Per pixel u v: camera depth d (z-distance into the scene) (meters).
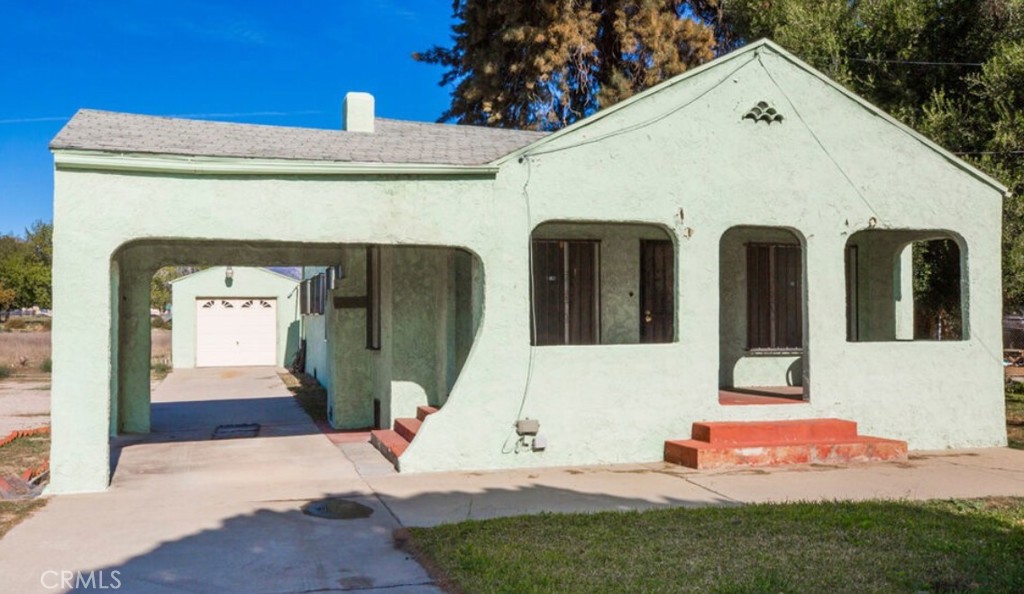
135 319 12.41
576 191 9.47
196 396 18.20
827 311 10.41
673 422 9.75
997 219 11.27
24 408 15.84
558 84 22.80
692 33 22.88
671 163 9.84
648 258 11.59
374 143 9.98
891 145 10.80
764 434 9.65
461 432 9.01
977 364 11.04
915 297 18.02
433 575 5.40
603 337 11.26
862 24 19.03
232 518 6.85
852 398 10.44
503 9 22.59
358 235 8.73
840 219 10.52
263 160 8.40
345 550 5.95
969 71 17.16
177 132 9.21
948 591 4.97
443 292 10.88
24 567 5.49
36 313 56.03
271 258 13.18
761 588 4.98
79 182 7.84
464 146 10.38
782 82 10.35
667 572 5.31
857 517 6.77
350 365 12.86
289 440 11.49
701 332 9.90
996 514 6.98
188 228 8.17
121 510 7.12
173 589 5.11
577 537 6.14
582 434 9.39
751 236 12.48
